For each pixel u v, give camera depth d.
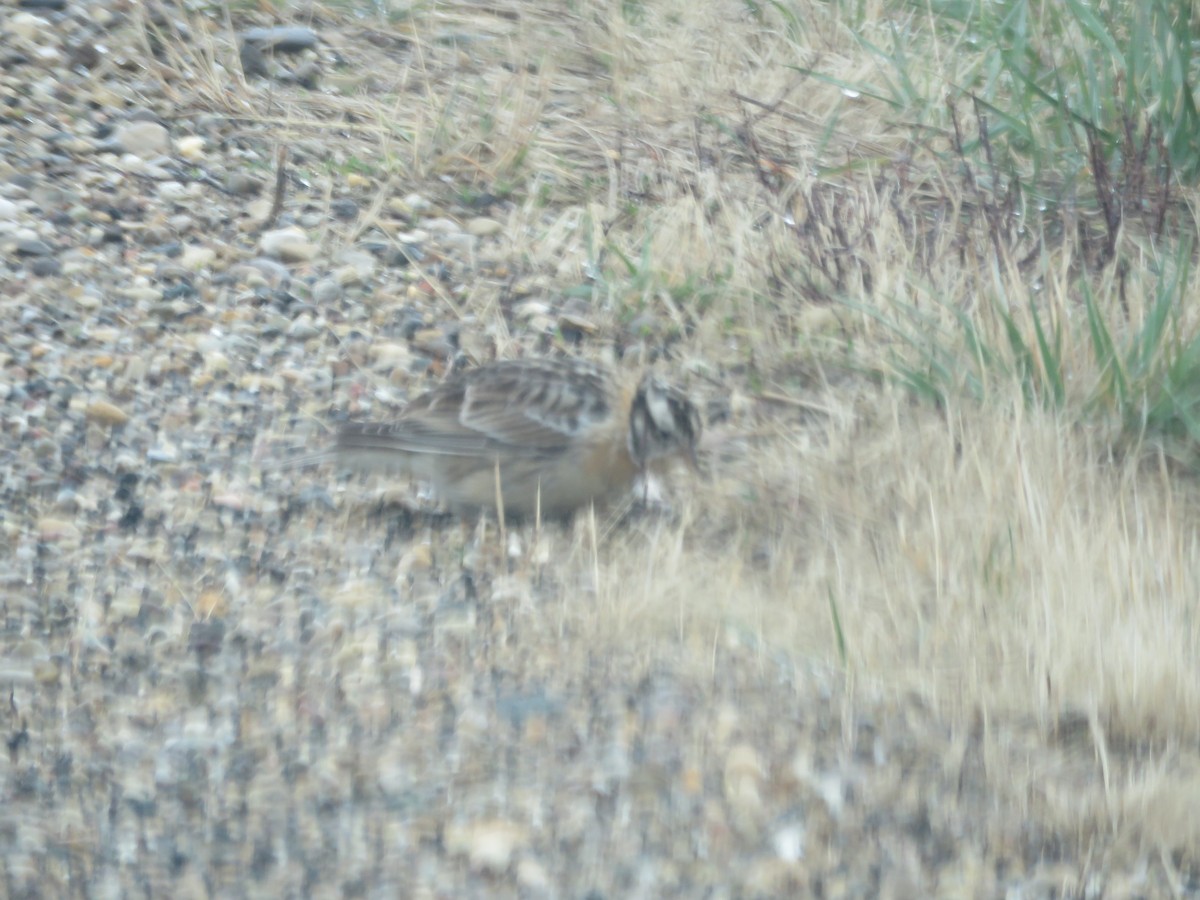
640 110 26.02
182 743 13.91
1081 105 25.84
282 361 19.98
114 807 13.15
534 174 24.28
